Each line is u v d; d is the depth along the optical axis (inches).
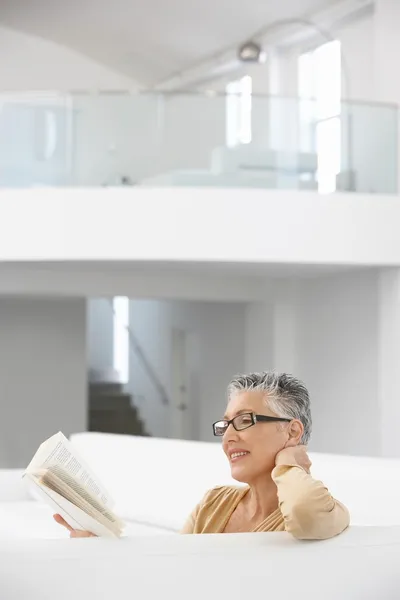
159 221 421.1
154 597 112.1
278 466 124.4
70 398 636.7
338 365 536.1
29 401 628.4
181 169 422.9
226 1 616.4
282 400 130.8
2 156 429.1
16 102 427.2
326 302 548.7
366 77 562.6
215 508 139.6
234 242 422.9
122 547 113.4
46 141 425.1
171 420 711.1
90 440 287.0
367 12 557.6
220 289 564.1
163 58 716.0
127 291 535.2
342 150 435.8
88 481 130.3
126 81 746.2
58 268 494.0
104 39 703.7
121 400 754.2
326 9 579.8
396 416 466.6
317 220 429.1
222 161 425.1
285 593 117.9
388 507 201.3
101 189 422.0
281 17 610.9
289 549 119.0
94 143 423.8
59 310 635.5
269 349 587.8
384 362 471.8
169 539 118.3
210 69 699.4
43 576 108.2
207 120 424.5
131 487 266.7
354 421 520.7
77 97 424.2
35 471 116.6
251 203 424.2
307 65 620.7
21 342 627.5
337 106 435.8
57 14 681.0
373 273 497.4
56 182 424.8
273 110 428.1
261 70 652.7
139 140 424.2
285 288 582.6
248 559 116.3
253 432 129.7
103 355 804.0
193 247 421.4
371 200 435.5
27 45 717.3
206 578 114.3
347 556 121.5
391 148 443.5
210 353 665.6
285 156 428.1
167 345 718.5
